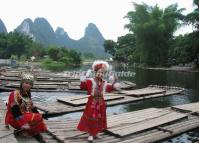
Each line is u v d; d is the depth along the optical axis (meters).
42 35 199.25
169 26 52.94
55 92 17.25
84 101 12.64
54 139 7.40
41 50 76.75
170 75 33.66
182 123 9.58
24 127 6.97
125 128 8.33
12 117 7.16
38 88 17.77
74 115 11.16
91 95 7.20
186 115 10.29
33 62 64.62
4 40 80.44
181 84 24.47
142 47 53.03
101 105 7.24
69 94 16.81
